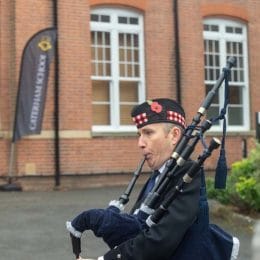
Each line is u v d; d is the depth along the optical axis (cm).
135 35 1655
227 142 1744
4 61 1482
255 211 1048
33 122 1440
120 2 1617
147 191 342
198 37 1723
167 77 1680
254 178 1059
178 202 297
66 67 1530
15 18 1479
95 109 1602
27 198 1291
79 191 1438
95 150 1555
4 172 1462
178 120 330
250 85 1820
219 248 317
